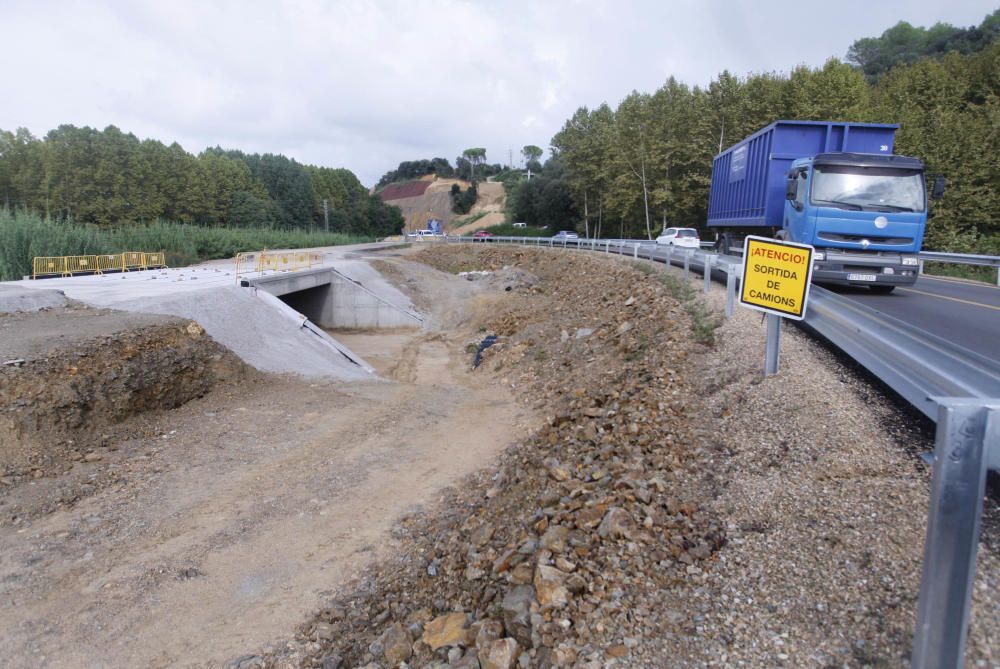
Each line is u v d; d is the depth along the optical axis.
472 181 172.88
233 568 7.04
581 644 3.83
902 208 12.72
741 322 10.38
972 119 37.16
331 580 6.73
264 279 22.70
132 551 7.40
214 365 13.99
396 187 199.50
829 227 12.87
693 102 54.06
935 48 75.75
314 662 5.21
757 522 4.60
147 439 10.83
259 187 92.31
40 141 68.31
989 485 4.17
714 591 3.98
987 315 11.52
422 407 14.04
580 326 18.91
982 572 3.41
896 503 4.36
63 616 6.15
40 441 9.70
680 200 51.94
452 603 5.36
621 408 8.82
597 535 5.04
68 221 33.72
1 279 27.00
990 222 33.34
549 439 9.45
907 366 5.15
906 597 3.47
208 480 9.45
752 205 17.86
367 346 26.14
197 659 5.46
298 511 8.50
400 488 9.32
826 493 4.70
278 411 12.97
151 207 70.94
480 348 22.72
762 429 6.10
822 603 3.60
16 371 10.38
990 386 3.85
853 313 6.40
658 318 13.19
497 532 6.49
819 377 6.94
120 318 14.12
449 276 41.12
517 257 43.94
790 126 15.88
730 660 3.36
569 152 68.00
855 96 41.69
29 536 7.64
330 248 62.12
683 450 6.25
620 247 31.17
